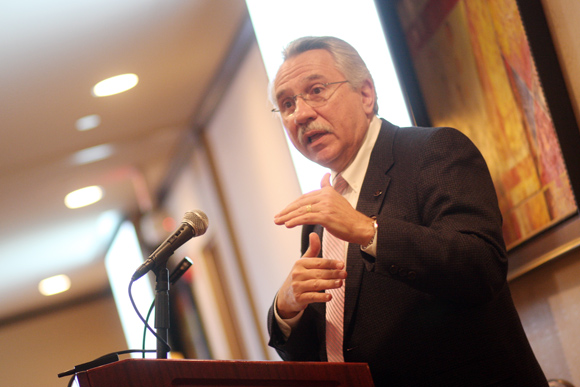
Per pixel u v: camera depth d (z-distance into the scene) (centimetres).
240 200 561
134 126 571
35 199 664
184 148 649
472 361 165
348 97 201
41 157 568
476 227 164
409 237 158
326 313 190
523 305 260
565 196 222
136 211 798
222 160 584
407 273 158
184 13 408
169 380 134
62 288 1059
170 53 457
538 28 220
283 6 344
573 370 241
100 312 1153
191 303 796
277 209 478
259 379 140
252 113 480
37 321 1134
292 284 170
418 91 285
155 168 701
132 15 389
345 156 202
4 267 861
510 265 259
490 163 261
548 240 235
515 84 234
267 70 375
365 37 301
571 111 217
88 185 678
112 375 132
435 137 179
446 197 170
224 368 138
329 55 205
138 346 941
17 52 392
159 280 173
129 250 834
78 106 494
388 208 180
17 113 470
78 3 359
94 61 432
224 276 659
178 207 761
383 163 189
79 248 893
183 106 564
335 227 161
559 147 215
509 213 255
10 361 1109
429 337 167
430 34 273
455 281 157
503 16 231
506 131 246
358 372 144
